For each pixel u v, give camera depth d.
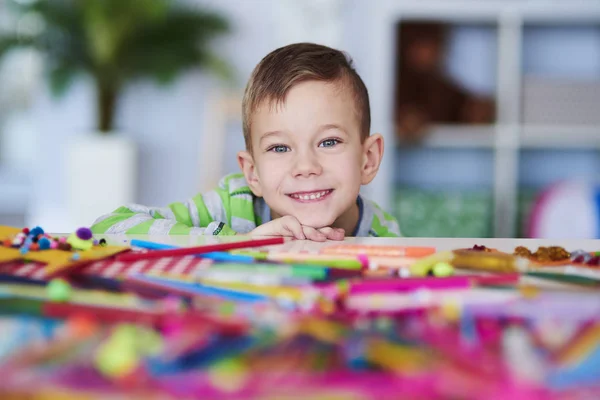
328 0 3.27
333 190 0.88
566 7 3.06
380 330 0.34
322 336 0.32
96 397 0.26
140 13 3.27
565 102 3.05
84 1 3.25
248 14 3.47
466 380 0.27
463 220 2.94
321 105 0.86
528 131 3.09
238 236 0.77
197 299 0.40
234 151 3.48
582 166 3.27
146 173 3.55
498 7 3.09
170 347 0.31
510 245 0.70
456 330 0.34
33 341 0.32
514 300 0.40
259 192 0.96
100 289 0.43
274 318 0.36
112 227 0.85
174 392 0.26
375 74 3.19
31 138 4.70
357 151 0.91
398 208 2.97
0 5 3.46
